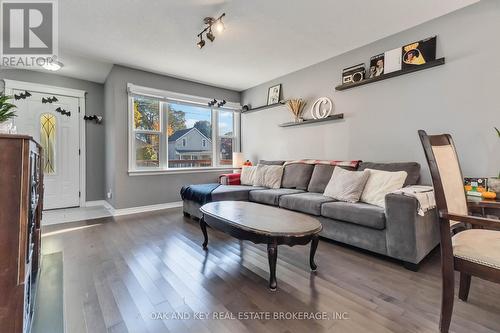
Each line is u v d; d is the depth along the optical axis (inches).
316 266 80.4
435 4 92.7
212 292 65.8
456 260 49.2
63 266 80.9
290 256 89.8
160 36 116.2
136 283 70.2
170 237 110.4
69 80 173.3
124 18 101.1
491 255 45.5
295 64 152.6
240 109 210.5
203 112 197.3
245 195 141.0
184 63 150.3
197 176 190.9
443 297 49.7
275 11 96.6
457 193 61.6
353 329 51.3
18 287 38.7
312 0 90.1
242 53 135.9
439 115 101.7
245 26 107.7
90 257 88.1
